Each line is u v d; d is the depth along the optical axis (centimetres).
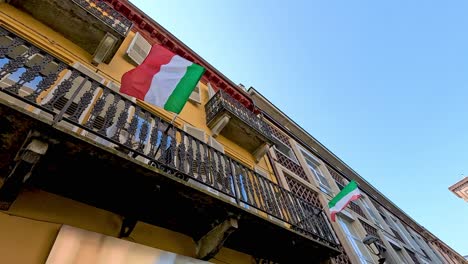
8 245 306
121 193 393
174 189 396
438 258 1955
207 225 468
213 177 464
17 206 340
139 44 814
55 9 606
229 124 844
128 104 426
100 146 335
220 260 505
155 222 451
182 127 726
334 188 1274
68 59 596
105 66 664
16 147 329
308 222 621
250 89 1399
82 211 392
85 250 330
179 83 505
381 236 1278
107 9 697
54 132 315
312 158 1405
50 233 342
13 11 581
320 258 607
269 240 525
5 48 346
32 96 325
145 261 369
